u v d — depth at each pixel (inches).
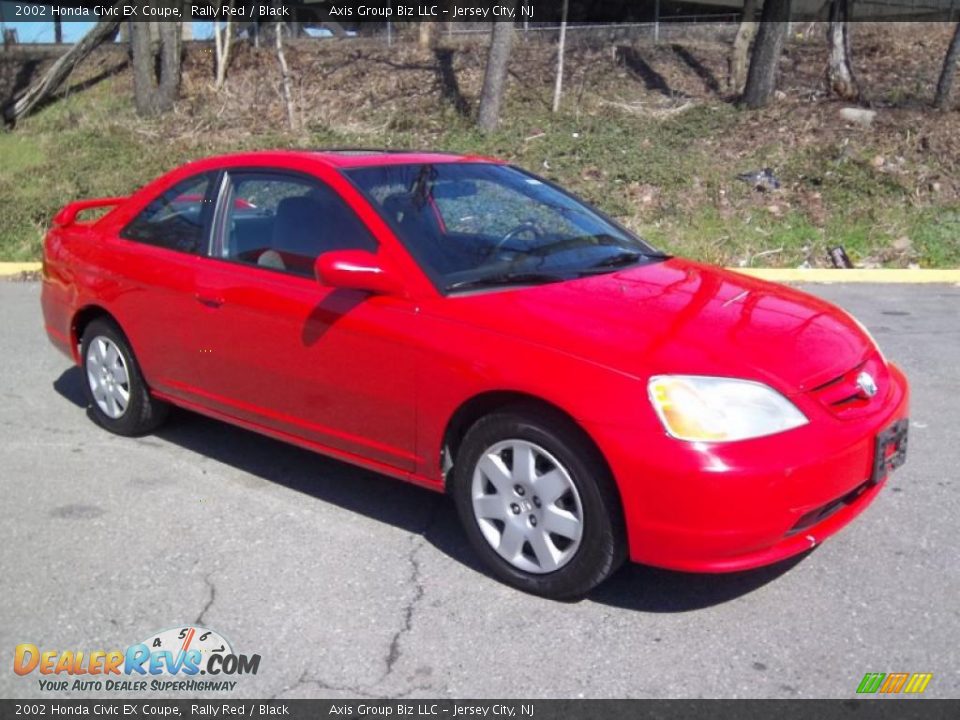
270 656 137.3
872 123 533.3
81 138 632.4
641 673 132.3
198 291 190.9
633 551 139.3
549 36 710.5
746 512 132.5
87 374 228.2
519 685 130.2
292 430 182.2
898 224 464.1
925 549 166.6
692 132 549.6
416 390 158.1
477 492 155.6
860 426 143.9
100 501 189.0
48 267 232.5
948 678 130.1
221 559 165.3
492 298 156.4
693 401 134.8
